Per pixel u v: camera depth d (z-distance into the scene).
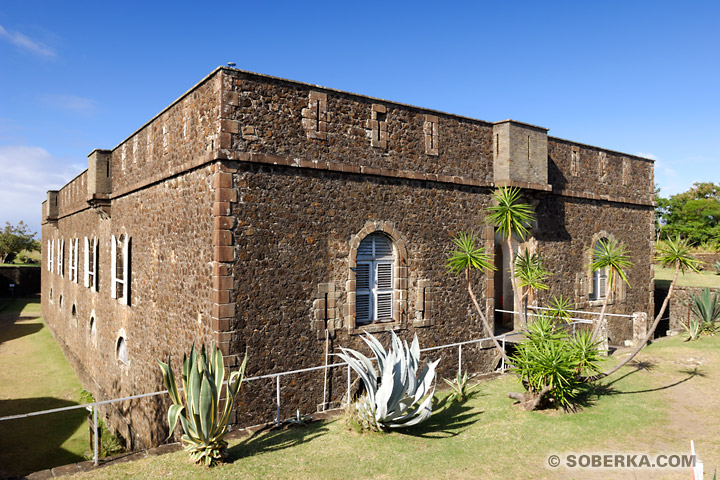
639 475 6.69
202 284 9.63
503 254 15.55
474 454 7.39
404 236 11.76
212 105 9.45
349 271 10.76
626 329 17.95
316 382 10.21
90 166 16.25
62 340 24.08
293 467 6.93
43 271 32.38
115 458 7.23
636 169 18.61
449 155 12.64
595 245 16.75
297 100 10.11
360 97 11.03
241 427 9.17
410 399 7.88
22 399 16.81
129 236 13.98
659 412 8.98
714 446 7.49
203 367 7.00
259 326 9.48
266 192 9.66
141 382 12.70
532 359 8.98
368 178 11.15
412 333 11.88
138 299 13.06
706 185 42.31
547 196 15.23
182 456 7.27
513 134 13.36
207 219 9.50
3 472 11.32
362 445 7.68
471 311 13.02
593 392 10.16
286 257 9.88
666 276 27.62
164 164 11.53
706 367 11.85
